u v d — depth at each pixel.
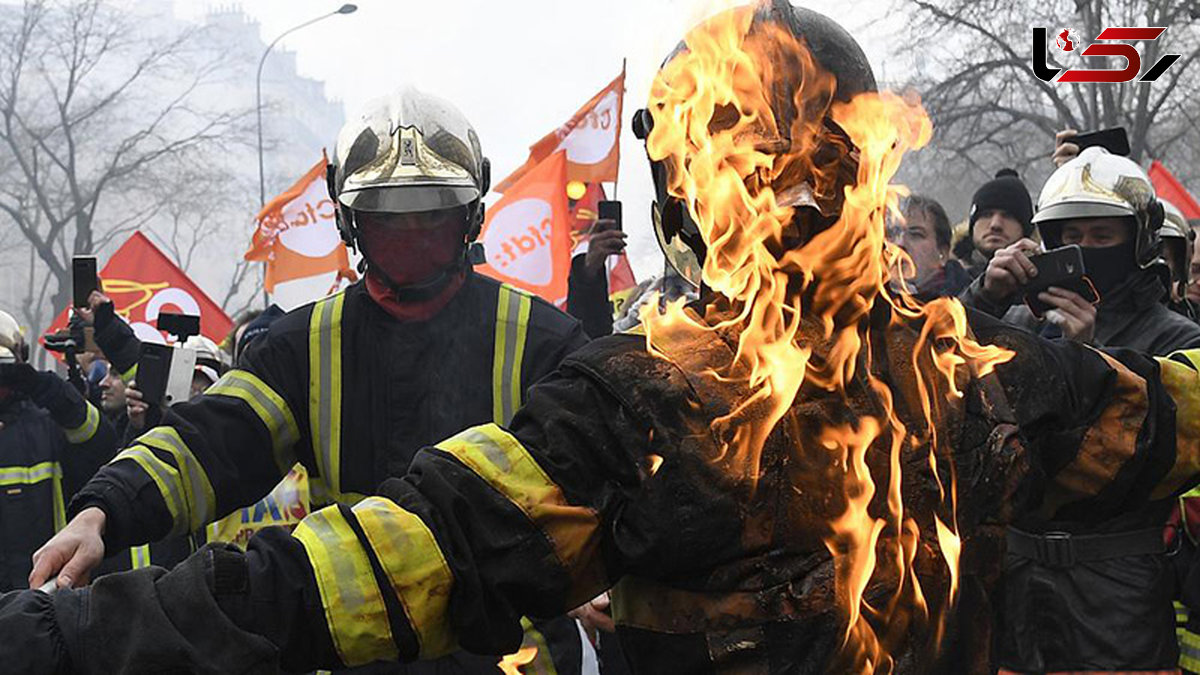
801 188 1.99
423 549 1.85
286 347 3.52
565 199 6.68
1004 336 2.08
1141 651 3.92
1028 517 2.18
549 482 1.90
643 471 1.88
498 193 7.51
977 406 2.01
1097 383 2.09
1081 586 3.96
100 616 1.80
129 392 5.41
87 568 3.00
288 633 1.83
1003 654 4.05
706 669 1.91
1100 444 2.08
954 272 6.04
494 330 3.59
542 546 1.87
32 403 6.39
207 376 6.41
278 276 7.86
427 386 3.53
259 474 3.44
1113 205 4.16
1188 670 4.16
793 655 1.89
